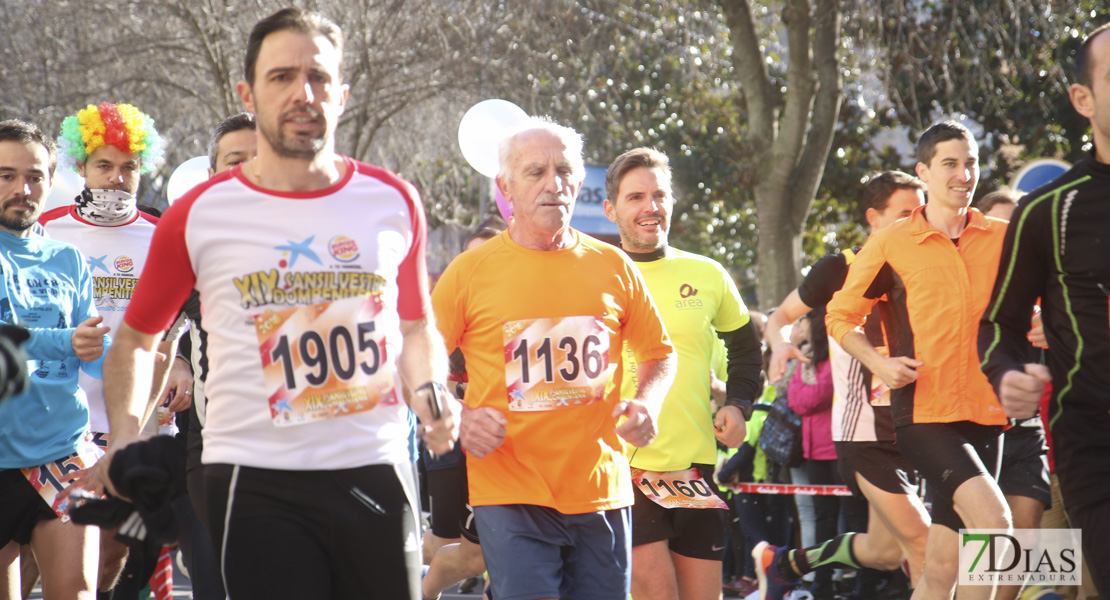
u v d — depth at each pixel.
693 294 8.12
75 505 5.27
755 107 25.19
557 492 6.45
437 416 5.26
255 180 5.27
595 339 6.61
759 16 28.05
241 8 28.30
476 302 6.68
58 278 7.95
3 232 7.78
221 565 5.25
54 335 7.38
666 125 34.28
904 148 39.00
